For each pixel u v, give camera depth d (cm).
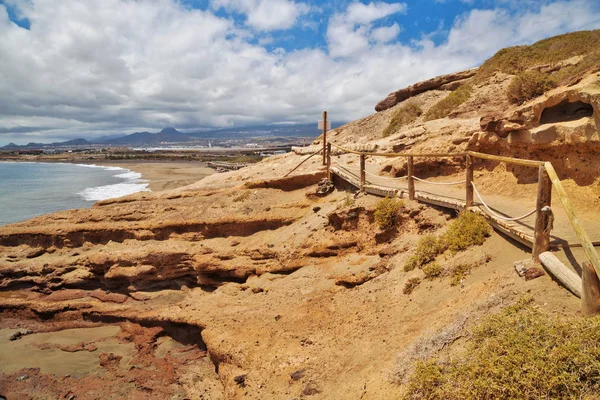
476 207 903
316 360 793
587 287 445
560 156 926
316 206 1680
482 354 456
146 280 1670
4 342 1494
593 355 379
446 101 2209
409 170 1154
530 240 646
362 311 895
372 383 587
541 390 377
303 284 1259
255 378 843
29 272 1806
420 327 671
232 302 1371
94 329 1568
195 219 1817
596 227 677
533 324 455
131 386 1155
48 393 1145
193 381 1116
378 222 1205
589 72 911
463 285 714
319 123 2045
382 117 3141
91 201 3684
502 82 2002
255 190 1970
